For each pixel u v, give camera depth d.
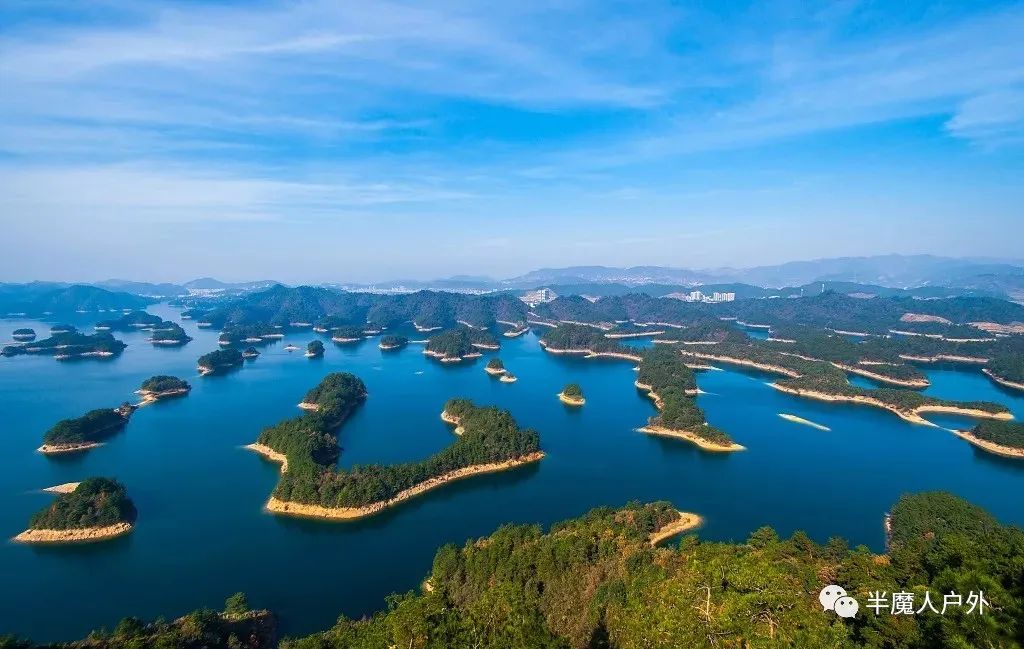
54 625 126.12
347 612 128.50
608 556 123.50
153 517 178.50
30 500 194.62
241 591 137.38
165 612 130.62
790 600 73.81
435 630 80.25
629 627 83.88
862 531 167.38
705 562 94.25
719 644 68.62
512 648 74.56
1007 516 184.12
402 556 153.12
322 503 180.38
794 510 181.62
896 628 65.56
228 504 187.88
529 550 129.00
